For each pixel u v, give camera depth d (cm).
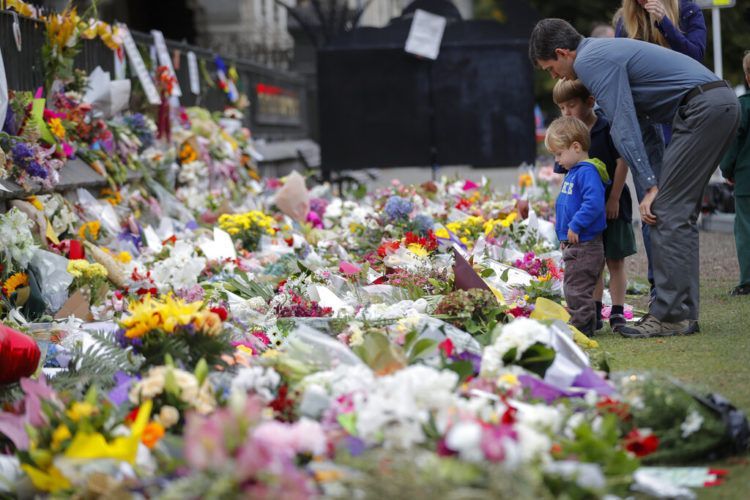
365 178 2425
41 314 822
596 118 859
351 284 856
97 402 492
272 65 3688
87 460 410
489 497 347
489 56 1981
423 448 400
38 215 934
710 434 482
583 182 805
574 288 805
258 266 1027
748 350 703
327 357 527
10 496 420
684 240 768
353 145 2016
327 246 1141
